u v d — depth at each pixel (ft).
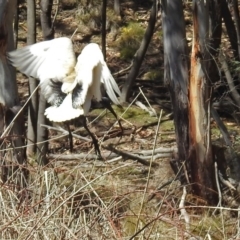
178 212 35.19
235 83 51.78
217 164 42.83
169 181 40.45
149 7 82.38
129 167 46.65
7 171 35.04
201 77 40.93
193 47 40.70
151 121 61.00
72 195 25.30
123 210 33.04
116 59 73.31
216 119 43.24
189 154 41.42
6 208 27.81
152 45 75.46
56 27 76.54
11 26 37.45
